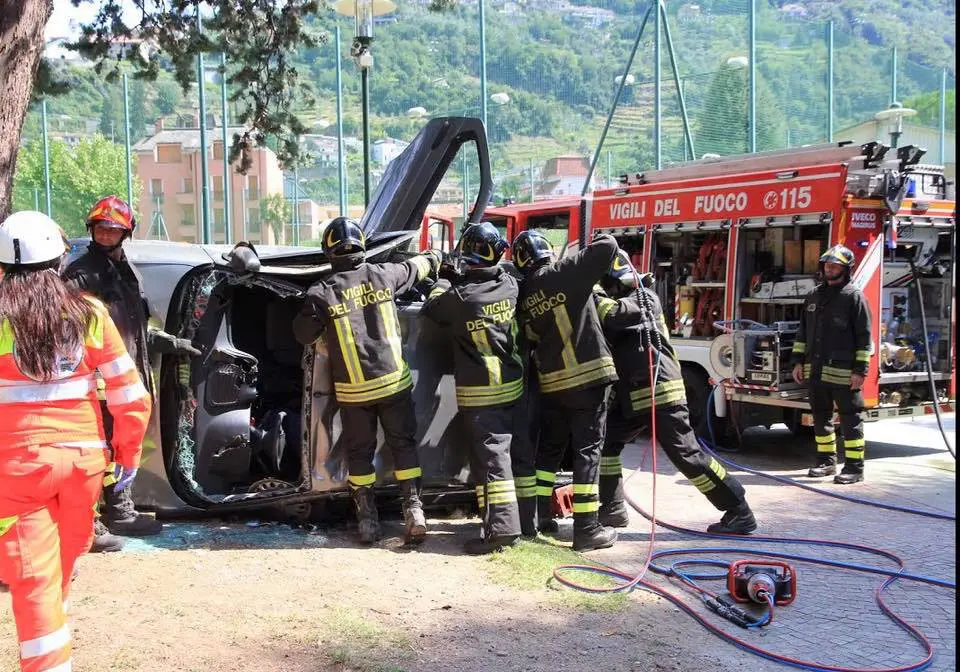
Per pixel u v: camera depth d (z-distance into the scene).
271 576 4.44
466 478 5.62
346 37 46.81
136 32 12.23
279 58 12.89
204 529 5.23
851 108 28.88
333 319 5.01
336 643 3.63
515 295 5.25
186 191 60.12
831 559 5.24
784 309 8.81
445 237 11.30
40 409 2.99
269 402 6.11
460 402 5.18
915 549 5.47
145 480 5.22
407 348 5.46
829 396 7.52
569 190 37.16
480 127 6.35
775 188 8.45
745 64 20.70
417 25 70.88
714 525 5.75
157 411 5.17
